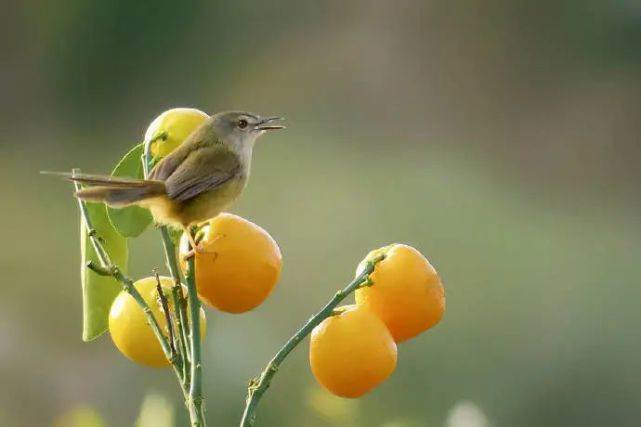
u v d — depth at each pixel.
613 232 13.96
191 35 17.81
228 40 17.91
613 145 17.91
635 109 17.94
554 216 14.61
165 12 17.61
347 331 4.77
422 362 8.83
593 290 11.19
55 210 13.84
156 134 4.85
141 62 17.50
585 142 18.00
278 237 12.67
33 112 17.12
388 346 4.77
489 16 18.70
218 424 6.82
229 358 7.13
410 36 18.23
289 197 13.88
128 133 17.25
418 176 15.34
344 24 18.50
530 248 12.64
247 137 4.92
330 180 14.72
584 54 18.45
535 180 17.16
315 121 17.48
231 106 17.73
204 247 4.78
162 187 4.80
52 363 10.01
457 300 10.97
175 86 17.62
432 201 14.20
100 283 4.80
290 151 15.77
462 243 12.77
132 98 17.41
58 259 12.50
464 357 9.13
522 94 18.39
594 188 17.17
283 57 18.09
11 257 12.26
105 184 4.79
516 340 9.68
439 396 8.42
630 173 17.61
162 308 4.75
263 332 7.88
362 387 4.77
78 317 11.16
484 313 10.40
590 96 18.28
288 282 11.02
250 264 4.78
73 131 17.05
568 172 17.56
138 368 9.14
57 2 17.34
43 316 11.11
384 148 16.98
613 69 18.30
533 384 9.13
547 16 18.42
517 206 14.85
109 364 9.48
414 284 4.78
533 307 10.78
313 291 11.01
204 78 17.73
